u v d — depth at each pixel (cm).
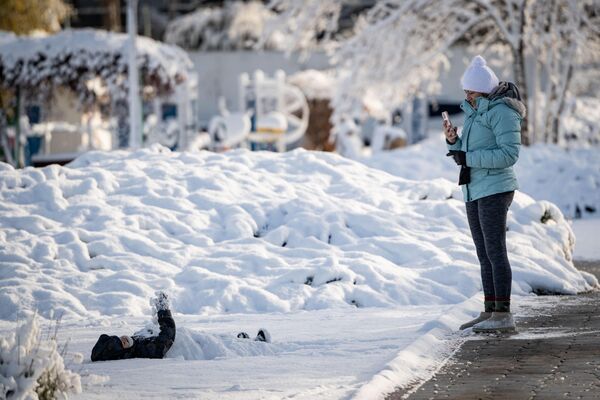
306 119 6069
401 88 5469
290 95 6469
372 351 1324
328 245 2109
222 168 2511
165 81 5006
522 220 2256
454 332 1480
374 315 1706
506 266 1476
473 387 1109
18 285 1883
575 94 6906
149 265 2011
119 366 1251
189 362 1271
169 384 1134
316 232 2159
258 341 1384
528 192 3841
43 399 976
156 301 1348
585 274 2084
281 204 2277
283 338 1455
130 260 2022
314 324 1612
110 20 10750
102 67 4903
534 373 1175
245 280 1944
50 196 2255
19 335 984
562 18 5475
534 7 5303
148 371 1210
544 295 1947
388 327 1546
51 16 7706
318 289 1902
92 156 2584
